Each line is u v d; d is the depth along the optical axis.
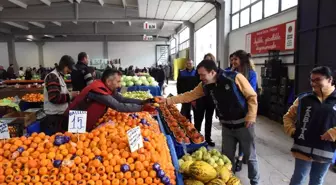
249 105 2.23
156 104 2.71
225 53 9.80
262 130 5.11
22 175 1.44
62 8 13.74
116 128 2.01
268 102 6.24
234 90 2.19
